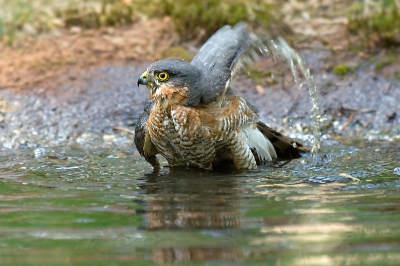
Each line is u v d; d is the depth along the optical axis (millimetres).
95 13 16422
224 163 11547
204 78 10461
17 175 10664
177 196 9266
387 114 13977
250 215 8195
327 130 13781
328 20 16156
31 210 8562
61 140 13422
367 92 14461
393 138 13258
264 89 14703
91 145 13102
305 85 14680
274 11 16094
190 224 7875
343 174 10422
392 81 14586
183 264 6594
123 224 7918
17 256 6855
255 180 10258
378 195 9062
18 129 13648
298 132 13703
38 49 15695
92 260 6719
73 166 11352
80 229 7738
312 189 9523
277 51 10922
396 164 11039
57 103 14375
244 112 11016
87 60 15422
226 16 15617
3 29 16109
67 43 15820
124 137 13547
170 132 10641
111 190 9672
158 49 15531
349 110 14172
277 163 11523
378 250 6898
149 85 10500
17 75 15039
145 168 11273
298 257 6738
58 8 16625
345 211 8289
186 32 15797
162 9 16422
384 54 15117
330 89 14570
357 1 16641
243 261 6660
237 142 10898
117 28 16219
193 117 10422
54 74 15078
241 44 10789
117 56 15477
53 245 7180
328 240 7223
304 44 15438
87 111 14227
